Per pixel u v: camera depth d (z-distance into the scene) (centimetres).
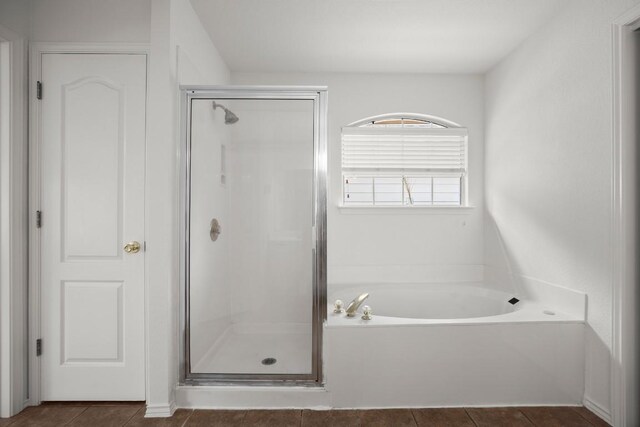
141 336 207
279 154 213
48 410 200
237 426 186
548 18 237
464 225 327
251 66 312
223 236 214
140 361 207
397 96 326
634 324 182
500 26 247
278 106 212
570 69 218
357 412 199
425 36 262
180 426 185
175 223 205
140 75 206
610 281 189
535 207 254
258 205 214
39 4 206
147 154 195
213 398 205
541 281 246
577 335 207
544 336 207
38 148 204
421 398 204
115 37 206
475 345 204
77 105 206
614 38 185
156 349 195
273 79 323
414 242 325
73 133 206
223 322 212
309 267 212
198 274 214
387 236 324
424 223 325
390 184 334
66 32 206
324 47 279
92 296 206
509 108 286
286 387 206
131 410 200
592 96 200
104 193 206
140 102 206
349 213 323
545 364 207
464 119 329
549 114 238
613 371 186
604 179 192
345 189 332
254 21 242
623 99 182
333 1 220
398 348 203
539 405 207
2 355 195
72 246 206
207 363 210
